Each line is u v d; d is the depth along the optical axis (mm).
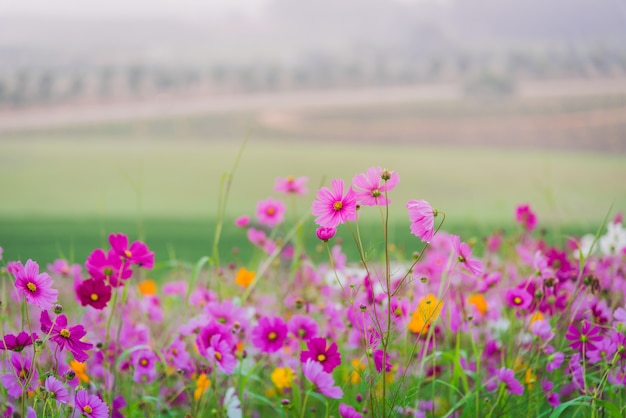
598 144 38625
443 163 34156
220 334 1807
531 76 55719
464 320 2064
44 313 1538
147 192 24734
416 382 1949
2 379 1643
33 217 14617
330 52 62750
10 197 23016
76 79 55000
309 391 1640
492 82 52781
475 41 62562
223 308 1948
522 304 1955
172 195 24078
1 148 37594
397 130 45281
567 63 56281
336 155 38000
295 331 1896
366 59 62188
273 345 1866
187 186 26547
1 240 10195
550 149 38219
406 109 51156
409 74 60625
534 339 1850
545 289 1964
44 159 34281
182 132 45031
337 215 1517
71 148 38562
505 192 26047
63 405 1670
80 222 13266
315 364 1621
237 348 1889
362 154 38406
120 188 26062
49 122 47062
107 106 52312
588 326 1840
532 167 32188
